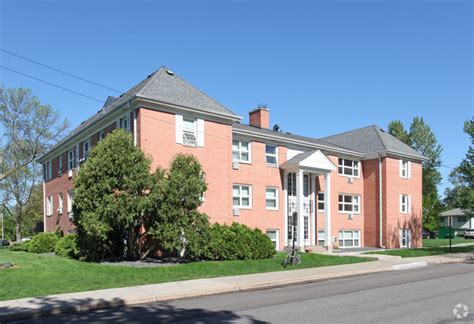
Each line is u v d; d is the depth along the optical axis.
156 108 20.44
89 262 17.33
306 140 30.27
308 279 15.30
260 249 19.83
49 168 33.88
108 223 16.73
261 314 9.16
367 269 17.78
